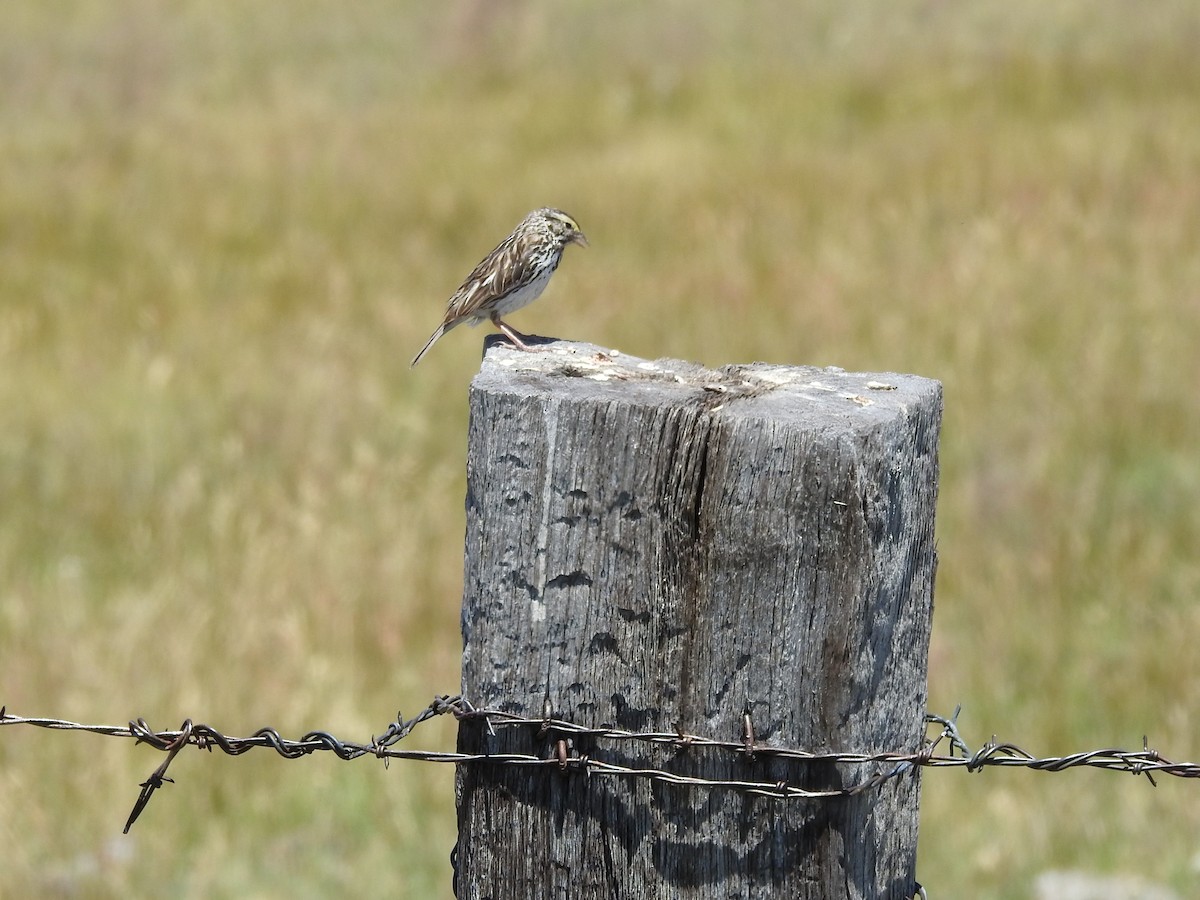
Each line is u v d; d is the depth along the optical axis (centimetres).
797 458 443
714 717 461
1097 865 970
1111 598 1246
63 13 4481
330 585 1281
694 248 2211
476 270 953
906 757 479
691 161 2661
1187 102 2761
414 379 1792
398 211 2477
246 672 1162
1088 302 1881
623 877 478
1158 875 952
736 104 3077
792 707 455
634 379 496
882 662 473
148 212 2477
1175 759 1049
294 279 2136
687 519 454
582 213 2384
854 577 445
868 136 2781
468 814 490
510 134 2986
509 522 466
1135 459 1498
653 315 1953
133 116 3309
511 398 462
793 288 1997
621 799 474
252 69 3791
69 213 2461
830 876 465
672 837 472
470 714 479
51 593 1280
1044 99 2880
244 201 2539
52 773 1062
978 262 2027
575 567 464
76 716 1109
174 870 1000
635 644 464
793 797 457
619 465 457
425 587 1292
